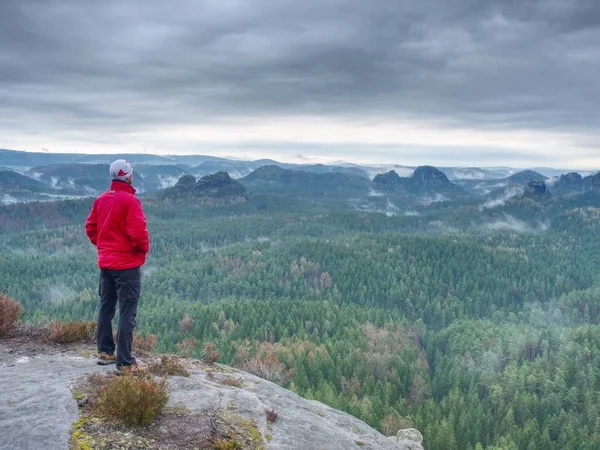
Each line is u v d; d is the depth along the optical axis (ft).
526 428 236.84
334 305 464.65
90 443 19.21
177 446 20.02
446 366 339.57
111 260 27.40
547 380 309.63
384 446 28.35
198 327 380.99
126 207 27.50
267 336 378.12
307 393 221.25
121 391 20.97
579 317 579.89
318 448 22.99
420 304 632.79
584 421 270.67
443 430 205.98
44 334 34.40
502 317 584.40
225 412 23.73
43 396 22.44
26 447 18.29
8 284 628.69
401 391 299.38
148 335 35.99
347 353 333.01
